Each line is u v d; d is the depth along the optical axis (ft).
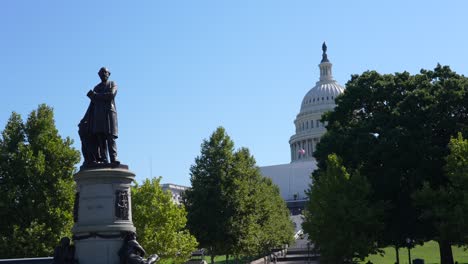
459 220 129.90
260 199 185.88
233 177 172.24
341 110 190.80
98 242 59.82
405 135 157.79
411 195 143.95
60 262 59.88
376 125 171.73
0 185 123.44
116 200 61.52
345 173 154.61
